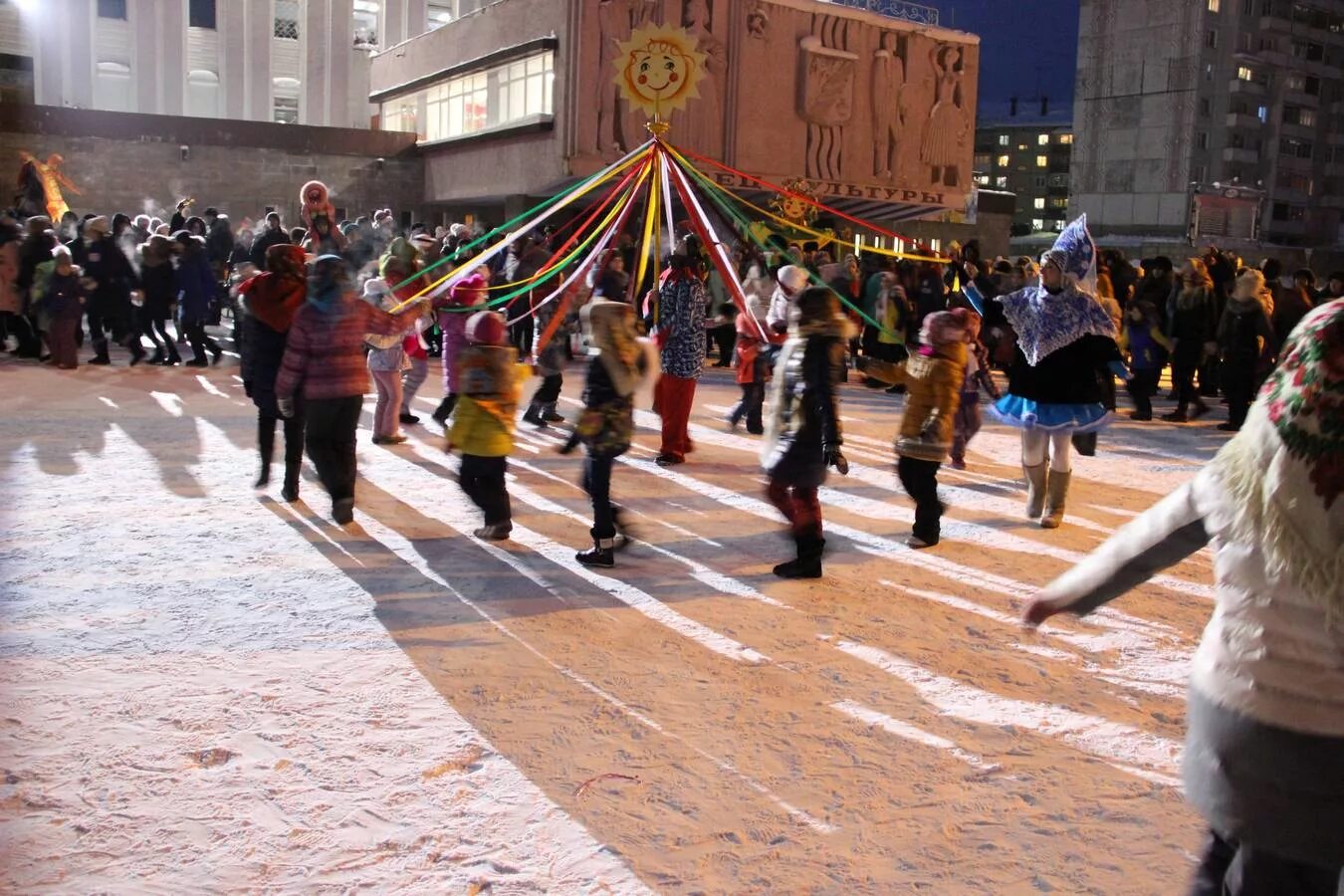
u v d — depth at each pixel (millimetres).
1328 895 2264
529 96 30281
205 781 3877
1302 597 2201
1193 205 72188
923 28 33000
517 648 5320
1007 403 8250
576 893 3270
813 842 3617
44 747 4082
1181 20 74562
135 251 17734
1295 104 79875
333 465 7359
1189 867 3533
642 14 28812
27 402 12094
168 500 8016
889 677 5109
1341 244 83375
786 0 30703
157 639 5242
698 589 6379
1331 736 2172
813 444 6430
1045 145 124375
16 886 3193
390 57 38562
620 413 6711
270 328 8008
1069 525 8344
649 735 4398
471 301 10992
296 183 32469
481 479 7191
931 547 7523
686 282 9984
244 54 43375
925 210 35031
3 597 5754
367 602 5922
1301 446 2188
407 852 3463
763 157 30875
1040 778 4145
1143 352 14125
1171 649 5621
